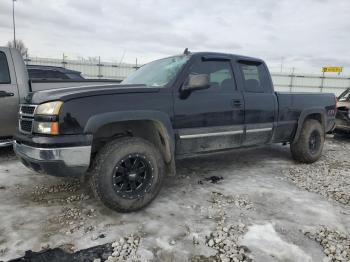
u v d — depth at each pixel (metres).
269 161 5.54
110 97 3.11
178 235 2.81
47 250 2.53
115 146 3.10
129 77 4.55
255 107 4.34
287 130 4.94
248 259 2.47
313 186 4.20
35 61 22.44
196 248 2.61
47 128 2.89
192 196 3.75
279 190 4.00
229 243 2.68
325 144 7.66
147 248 2.59
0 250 2.51
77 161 2.92
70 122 2.89
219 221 3.10
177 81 3.60
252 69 4.53
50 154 2.83
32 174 4.44
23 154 3.11
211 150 4.01
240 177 4.54
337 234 2.89
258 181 4.36
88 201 3.53
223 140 4.05
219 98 3.91
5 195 3.67
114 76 24.36
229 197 3.73
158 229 2.92
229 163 5.34
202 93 3.78
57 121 2.86
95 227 2.93
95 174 3.05
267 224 3.05
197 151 3.87
